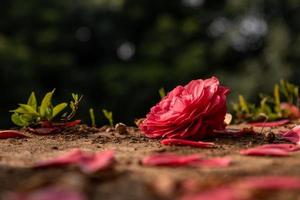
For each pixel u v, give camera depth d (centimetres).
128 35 1465
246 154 182
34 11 1317
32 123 255
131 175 151
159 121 215
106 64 1412
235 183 138
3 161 174
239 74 1280
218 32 1445
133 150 196
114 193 134
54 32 1305
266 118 293
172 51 1379
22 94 1150
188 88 223
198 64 1312
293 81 1200
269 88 1198
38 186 137
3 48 1155
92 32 1443
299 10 1340
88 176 146
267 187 131
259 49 1411
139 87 1280
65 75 1306
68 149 202
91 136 238
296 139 214
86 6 1370
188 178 148
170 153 188
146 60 1395
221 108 216
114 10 1381
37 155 186
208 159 170
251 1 1362
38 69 1248
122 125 244
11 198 129
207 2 1488
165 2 1477
